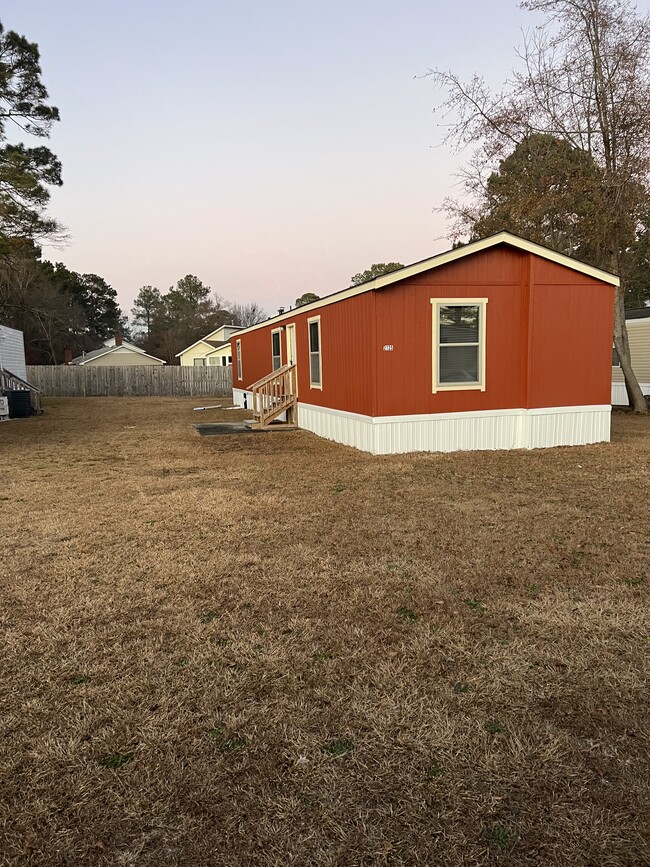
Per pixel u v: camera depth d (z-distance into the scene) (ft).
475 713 7.45
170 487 21.38
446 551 13.61
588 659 8.72
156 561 13.25
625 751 6.72
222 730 7.19
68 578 12.29
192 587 11.69
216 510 17.75
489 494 19.39
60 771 6.50
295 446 31.65
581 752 6.72
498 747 6.81
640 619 10.00
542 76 46.83
